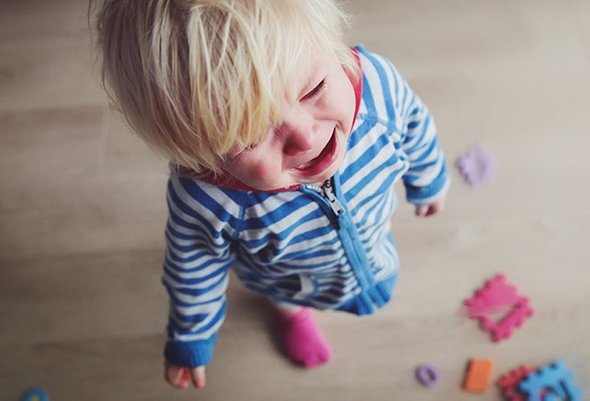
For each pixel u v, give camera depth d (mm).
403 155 667
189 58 409
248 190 566
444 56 1274
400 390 1020
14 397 1036
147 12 421
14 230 1146
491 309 1062
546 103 1220
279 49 415
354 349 1051
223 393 1033
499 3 1320
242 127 430
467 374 1021
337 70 471
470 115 1216
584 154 1174
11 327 1082
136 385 1040
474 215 1129
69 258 1125
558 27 1290
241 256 742
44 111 1248
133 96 453
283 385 1034
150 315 1084
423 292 1081
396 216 1129
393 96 625
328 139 490
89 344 1067
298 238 659
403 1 1334
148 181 1182
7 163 1207
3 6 1358
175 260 676
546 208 1132
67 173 1192
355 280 785
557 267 1089
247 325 1072
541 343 1037
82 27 1330
